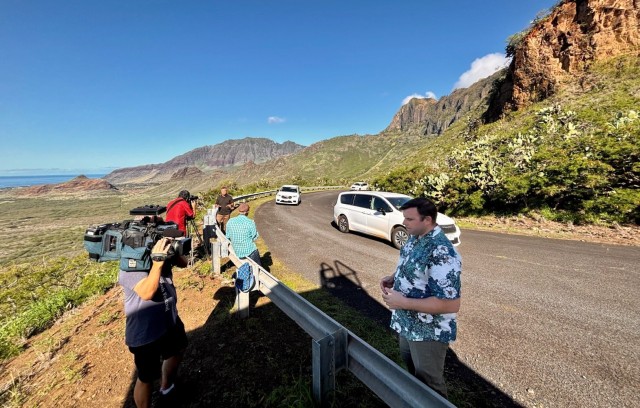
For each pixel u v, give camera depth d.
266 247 8.12
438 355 1.95
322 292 4.96
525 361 3.02
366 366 1.96
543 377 2.78
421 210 1.99
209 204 20.62
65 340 4.38
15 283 11.05
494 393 2.59
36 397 3.06
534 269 5.80
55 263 12.67
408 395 1.62
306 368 2.92
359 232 9.74
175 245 2.39
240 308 3.95
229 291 4.96
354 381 2.72
